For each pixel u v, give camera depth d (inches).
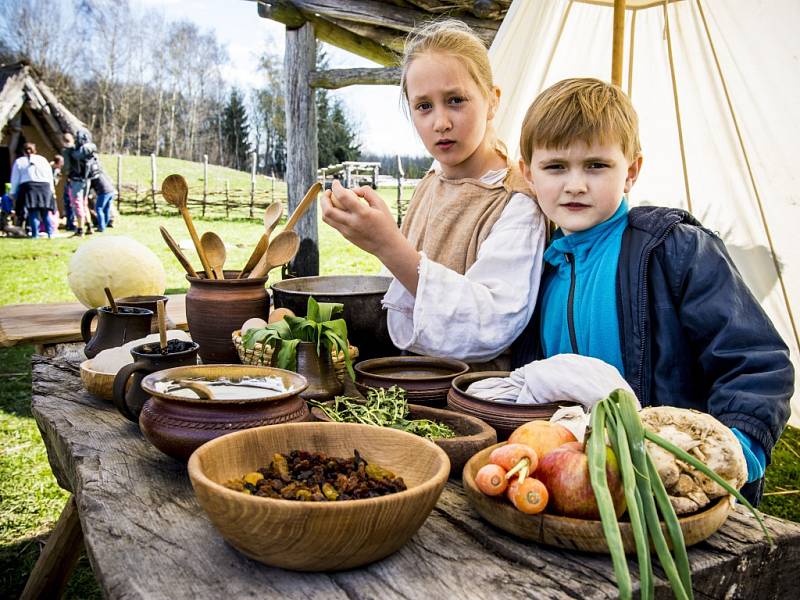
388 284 70.3
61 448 49.6
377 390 48.5
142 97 1552.7
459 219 63.1
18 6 1462.8
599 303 52.4
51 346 84.5
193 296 61.6
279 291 64.7
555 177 51.4
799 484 108.3
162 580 30.2
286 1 161.5
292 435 37.4
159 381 43.7
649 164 115.0
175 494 39.3
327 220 53.5
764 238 107.3
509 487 33.2
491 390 47.7
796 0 87.5
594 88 50.0
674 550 30.2
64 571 64.4
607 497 30.2
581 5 102.7
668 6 99.1
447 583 30.3
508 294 55.4
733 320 46.8
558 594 29.5
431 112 61.3
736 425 41.9
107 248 91.5
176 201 62.5
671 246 50.4
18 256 355.9
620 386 43.3
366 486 32.7
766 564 34.4
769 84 96.5
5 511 100.3
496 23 149.1
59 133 498.6
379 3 155.6
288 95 169.3
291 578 30.5
